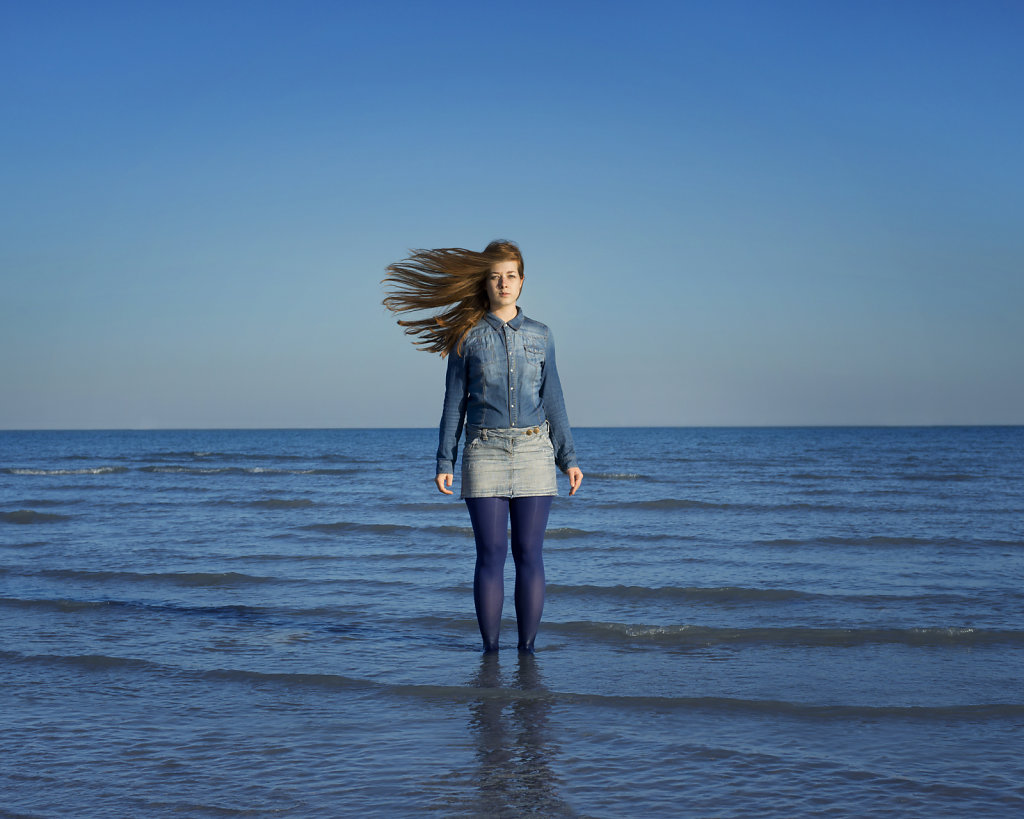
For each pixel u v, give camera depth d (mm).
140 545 9703
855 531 10891
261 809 2686
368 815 2635
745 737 3348
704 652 4785
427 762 3098
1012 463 31891
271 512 13906
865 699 3842
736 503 15148
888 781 2875
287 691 4055
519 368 4469
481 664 4535
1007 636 5066
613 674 4320
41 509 14281
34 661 4605
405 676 4293
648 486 20234
